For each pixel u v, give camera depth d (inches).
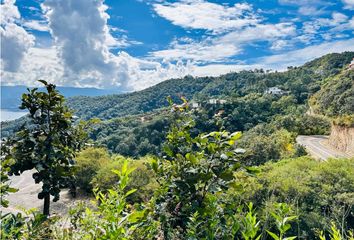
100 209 69.8
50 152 158.6
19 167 160.2
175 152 95.5
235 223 66.1
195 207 78.9
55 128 168.4
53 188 162.1
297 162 756.6
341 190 513.3
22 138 160.1
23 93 167.0
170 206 86.0
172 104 103.7
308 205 357.7
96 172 724.0
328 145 1616.6
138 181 477.1
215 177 85.7
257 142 1190.3
